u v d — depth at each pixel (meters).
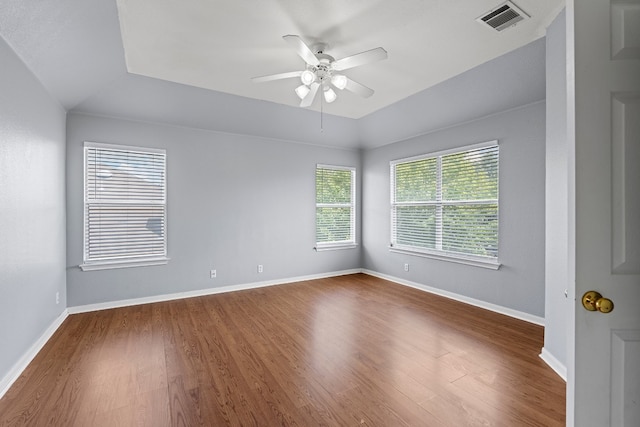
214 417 1.69
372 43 2.47
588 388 1.01
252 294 4.18
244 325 3.05
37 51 2.18
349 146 5.39
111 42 2.41
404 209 4.77
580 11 1.01
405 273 4.72
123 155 3.64
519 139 3.25
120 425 1.62
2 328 1.91
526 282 3.20
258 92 3.54
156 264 3.83
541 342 2.66
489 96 3.25
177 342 2.65
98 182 3.50
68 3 1.91
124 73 3.00
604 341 1.00
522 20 2.19
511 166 3.33
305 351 2.49
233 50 2.57
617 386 1.00
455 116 3.75
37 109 2.46
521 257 3.24
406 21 2.19
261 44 2.47
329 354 2.44
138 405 1.79
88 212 3.45
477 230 3.69
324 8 2.03
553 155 2.25
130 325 3.03
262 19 2.14
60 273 3.09
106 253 3.55
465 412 1.73
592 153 1.01
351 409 1.76
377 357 2.39
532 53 2.60
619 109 1.01
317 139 4.96
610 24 1.00
